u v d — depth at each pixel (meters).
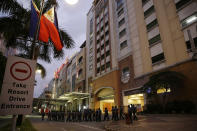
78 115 18.44
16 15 10.65
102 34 38.50
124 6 31.52
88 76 42.22
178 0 19.64
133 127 9.70
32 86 3.31
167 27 20.67
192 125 8.14
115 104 27.72
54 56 13.06
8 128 7.39
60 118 20.69
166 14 21.16
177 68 18.22
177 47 18.78
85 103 40.03
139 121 12.48
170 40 19.92
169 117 12.70
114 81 29.31
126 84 26.81
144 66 23.69
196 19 17.03
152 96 18.67
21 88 3.15
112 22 34.44
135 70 25.52
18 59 3.24
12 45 12.24
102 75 34.31
